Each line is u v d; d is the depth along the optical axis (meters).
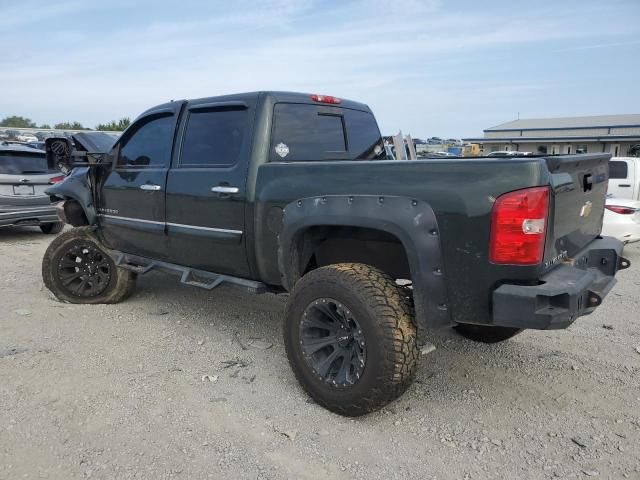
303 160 4.28
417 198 3.04
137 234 5.01
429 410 3.46
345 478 2.78
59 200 6.23
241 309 5.52
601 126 38.44
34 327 4.86
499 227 2.81
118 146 5.24
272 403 3.52
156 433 3.15
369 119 5.16
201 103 4.45
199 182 4.27
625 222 8.22
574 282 2.85
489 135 43.84
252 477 2.77
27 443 3.02
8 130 35.81
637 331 4.94
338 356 3.35
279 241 3.66
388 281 3.19
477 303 2.95
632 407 3.50
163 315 5.29
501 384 3.83
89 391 3.62
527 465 2.89
